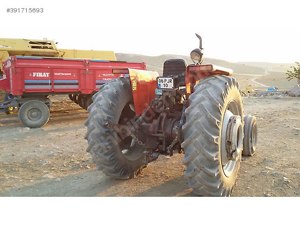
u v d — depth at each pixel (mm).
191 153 3189
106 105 3896
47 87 9375
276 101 15234
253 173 4383
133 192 3756
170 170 4594
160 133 3959
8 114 11023
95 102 3979
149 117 4020
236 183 3980
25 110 8664
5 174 4488
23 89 8977
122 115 4406
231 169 3699
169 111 3988
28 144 6504
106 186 3971
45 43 13977
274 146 5930
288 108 12078
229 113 3586
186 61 4062
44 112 8859
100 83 10391
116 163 3963
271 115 10086
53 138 7152
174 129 3857
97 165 3977
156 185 3990
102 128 3838
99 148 3844
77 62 9891
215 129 3184
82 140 6883
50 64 9383
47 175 4406
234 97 3719
